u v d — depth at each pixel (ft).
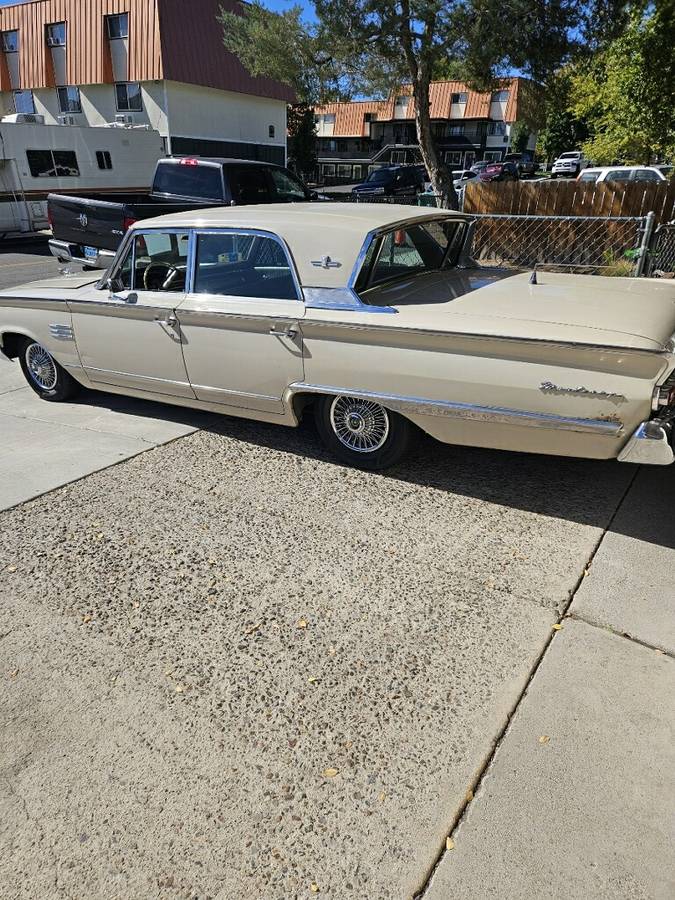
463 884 5.81
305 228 12.30
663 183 31.53
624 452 10.19
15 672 8.45
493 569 10.22
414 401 11.71
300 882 5.88
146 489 13.05
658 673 8.10
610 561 10.29
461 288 12.93
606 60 45.83
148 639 8.97
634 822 6.30
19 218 57.47
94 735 7.48
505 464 13.78
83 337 16.11
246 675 8.30
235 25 45.47
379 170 83.82
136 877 5.97
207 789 6.79
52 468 14.02
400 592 9.76
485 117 167.73
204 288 13.80
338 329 11.94
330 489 12.89
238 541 11.18
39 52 92.27
